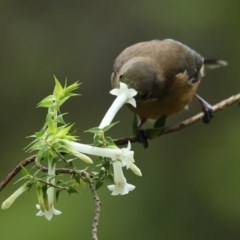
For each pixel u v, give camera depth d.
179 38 18.91
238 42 18.97
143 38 18.88
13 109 18.59
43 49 19.00
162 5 18.88
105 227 15.72
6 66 18.88
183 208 16.97
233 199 17.34
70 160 5.77
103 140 5.77
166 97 8.91
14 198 5.80
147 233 16.14
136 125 7.82
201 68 9.55
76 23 19.09
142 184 16.94
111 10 19.06
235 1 19.81
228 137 18.39
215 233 16.91
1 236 15.48
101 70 18.78
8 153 18.03
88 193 15.64
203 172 17.83
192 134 18.20
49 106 5.84
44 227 15.44
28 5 19.19
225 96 18.53
